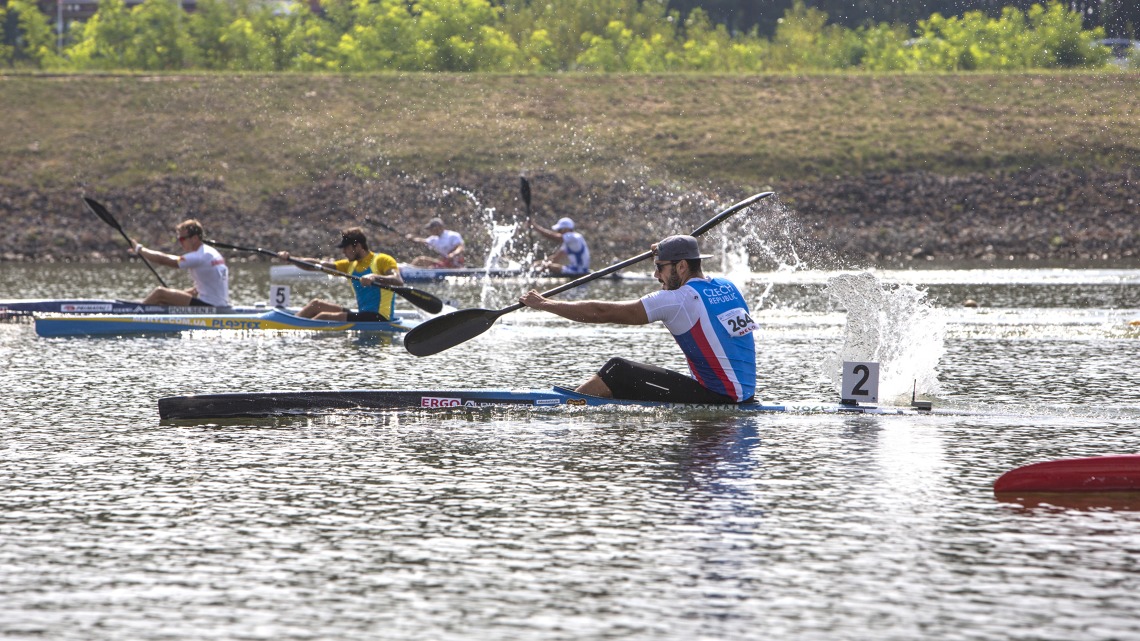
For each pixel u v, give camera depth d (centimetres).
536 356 4562
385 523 2252
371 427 3125
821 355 4581
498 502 2394
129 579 1952
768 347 4825
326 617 1783
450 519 2278
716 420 3191
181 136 12988
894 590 1888
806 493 2453
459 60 16175
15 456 2791
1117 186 12569
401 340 5116
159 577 1959
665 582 1927
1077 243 11600
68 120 13200
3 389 3747
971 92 14450
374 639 1700
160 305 5641
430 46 16062
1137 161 12962
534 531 2200
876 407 3312
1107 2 18250
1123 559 2039
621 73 14862
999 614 1788
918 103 14212
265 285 8281
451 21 16350
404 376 4028
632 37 18700
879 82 14712
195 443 2934
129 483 2544
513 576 1958
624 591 1886
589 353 4650
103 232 11438
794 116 13900
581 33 18900
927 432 3056
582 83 14525
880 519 2267
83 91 13738
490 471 2642
